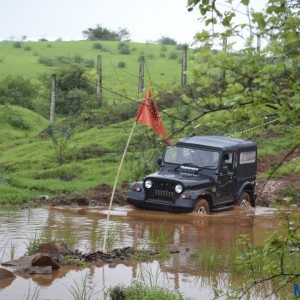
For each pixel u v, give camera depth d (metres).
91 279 12.71
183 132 6.45
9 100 57.09
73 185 27.19
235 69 5.56
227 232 18.84
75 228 18.69
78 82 58.56
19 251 15.07
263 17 5.28
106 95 57.44
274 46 5.32
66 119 47.88
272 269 6.62
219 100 5.72
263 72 5.42
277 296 11.51
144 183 21.69
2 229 18.20
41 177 30.83
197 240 17.38
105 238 15.44
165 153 22.50
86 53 87.31
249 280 12.18
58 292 11.70
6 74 70.19
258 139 32.16
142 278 12.84
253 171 23.61
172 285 12.39
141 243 16.59
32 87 60.47
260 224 20.45
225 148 22.03
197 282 12.68
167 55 85.31
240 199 23.08
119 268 13.72
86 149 35.47
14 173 31.56
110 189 25.67
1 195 24.17
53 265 13.41
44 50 90.25
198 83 5.79
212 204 21.77
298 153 30.19
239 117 5.80
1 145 42.94
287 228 6.47
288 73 5.51
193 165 21.95
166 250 15.39
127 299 10.98
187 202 20.94
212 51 5.63
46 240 16.02
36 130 49.81
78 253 14.67
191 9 5.69
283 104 5.56
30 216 20.78
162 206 21.30
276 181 27.34
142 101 6.38
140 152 32.12
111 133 39.59
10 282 12.34
